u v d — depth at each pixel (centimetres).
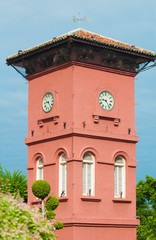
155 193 5325
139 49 4031
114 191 3800
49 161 3784
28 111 4081
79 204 3550
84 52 3681
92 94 3738
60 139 3706
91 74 3753
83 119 3659
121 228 3753
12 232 2073
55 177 3709
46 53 3822
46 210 3384
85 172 3650
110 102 3831
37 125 3966
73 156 3566
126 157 3869
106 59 3822
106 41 3841
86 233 3550
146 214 5334
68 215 3547
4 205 2175
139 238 5203
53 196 3628
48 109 3853
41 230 2281
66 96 3703
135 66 4034
